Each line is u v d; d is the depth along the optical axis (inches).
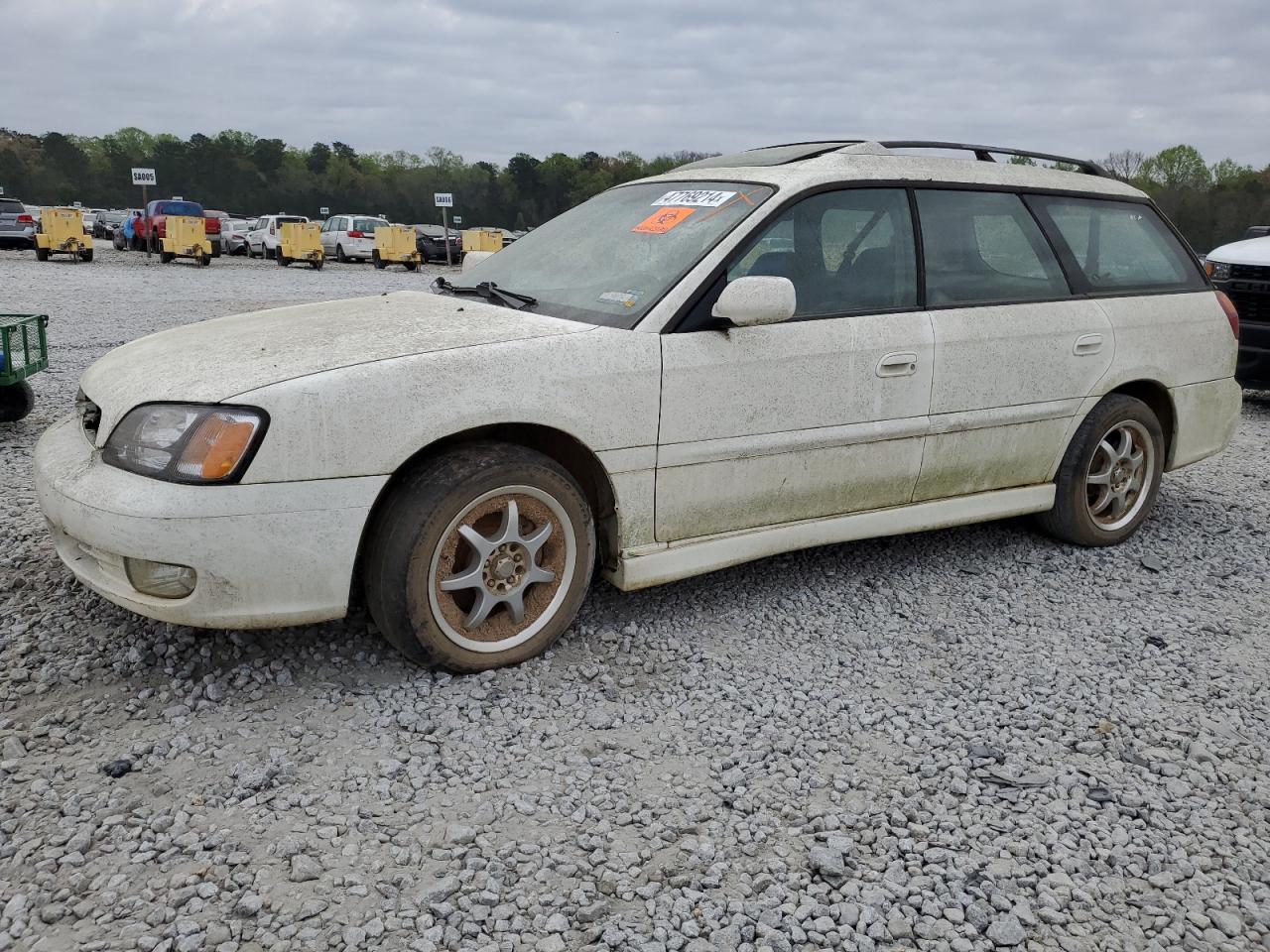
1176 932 90.4
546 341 127.6
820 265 149.5
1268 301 338.0
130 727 114.9
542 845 98.1
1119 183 195.3
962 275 164.1
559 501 130.3
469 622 127.9
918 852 99.9
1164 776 115.5
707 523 143.5
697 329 136.9
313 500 113.5
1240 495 236.8
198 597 112.1
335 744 113.5
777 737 120.3
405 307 148.0
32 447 234.7
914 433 157.3
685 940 86.2
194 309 579.5
